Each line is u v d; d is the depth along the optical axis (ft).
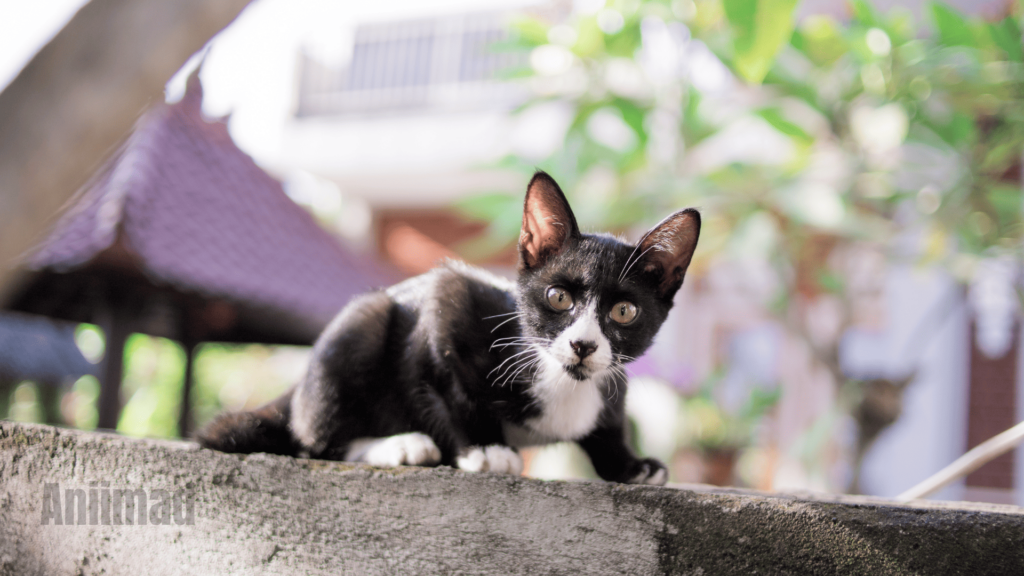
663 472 1.98
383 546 1.73
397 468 1.75
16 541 1.86
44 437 1.86
